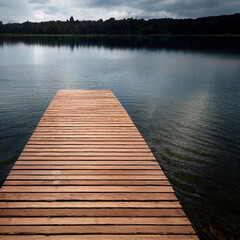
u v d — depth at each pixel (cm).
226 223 308
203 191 373
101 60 2603
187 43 6556
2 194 238
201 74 1648
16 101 866
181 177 409
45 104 836
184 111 800
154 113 776
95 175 282
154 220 210
